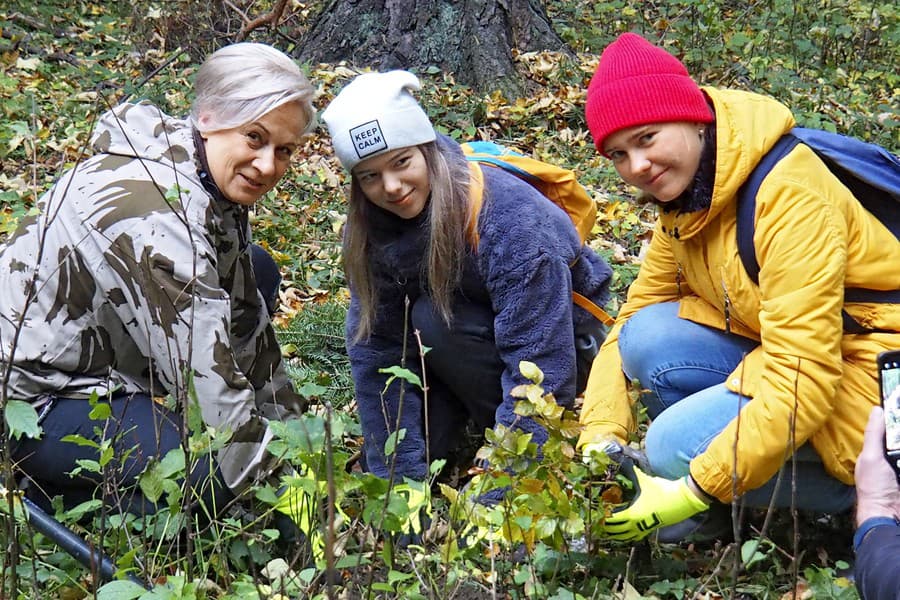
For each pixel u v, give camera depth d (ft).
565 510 6.47
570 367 8.84
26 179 16.21
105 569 7.14
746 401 7.74
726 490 7.36
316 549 7.01
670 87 7.32
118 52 25.09
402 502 6.04
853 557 8.02
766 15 26.89
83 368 8.34
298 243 15.02
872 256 7.39
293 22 27.81
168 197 7.32
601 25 27.45
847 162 7.40
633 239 15.12
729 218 7.55
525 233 8.63
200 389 7.86
